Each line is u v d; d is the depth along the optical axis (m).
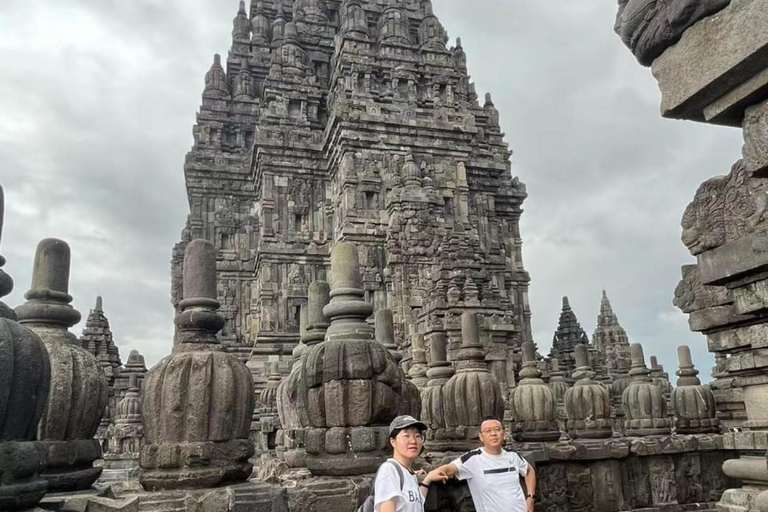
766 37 3.68
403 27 40.66
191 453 5.70
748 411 6.08
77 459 6.07
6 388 4.25
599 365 33.41
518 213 44.53
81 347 6.50
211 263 6.66
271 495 5.82
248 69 50.50
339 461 6.66
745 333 5.94
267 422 17.61
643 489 10.08
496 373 24.02
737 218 5.18
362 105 37.22
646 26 4.68
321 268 39.44
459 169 38.25
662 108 4.64
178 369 5.89
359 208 35.66
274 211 39.84
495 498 6.25
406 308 30.17
